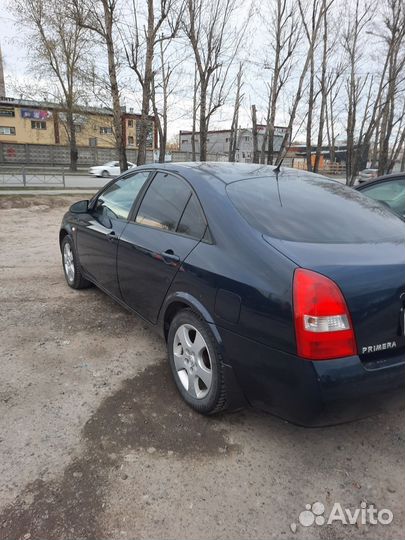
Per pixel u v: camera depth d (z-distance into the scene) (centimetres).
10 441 229
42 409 257
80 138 4444
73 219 448
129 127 4284
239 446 233
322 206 270
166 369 309
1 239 766
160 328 296
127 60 1198
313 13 1297
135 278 318
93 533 179
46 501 193
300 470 218
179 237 275
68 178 2711
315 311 189
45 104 3409
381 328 201
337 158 4862
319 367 189
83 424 245
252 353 212
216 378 234
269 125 1506
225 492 202
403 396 207
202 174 292
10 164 4100
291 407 202
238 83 1841
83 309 416
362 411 201
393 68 1340
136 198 345
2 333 359
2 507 189
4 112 4822
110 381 291
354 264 204
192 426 247
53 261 606
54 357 321
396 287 204
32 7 2362
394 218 283
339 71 1702
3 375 293
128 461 219
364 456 229
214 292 231
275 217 246
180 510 191
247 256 221
